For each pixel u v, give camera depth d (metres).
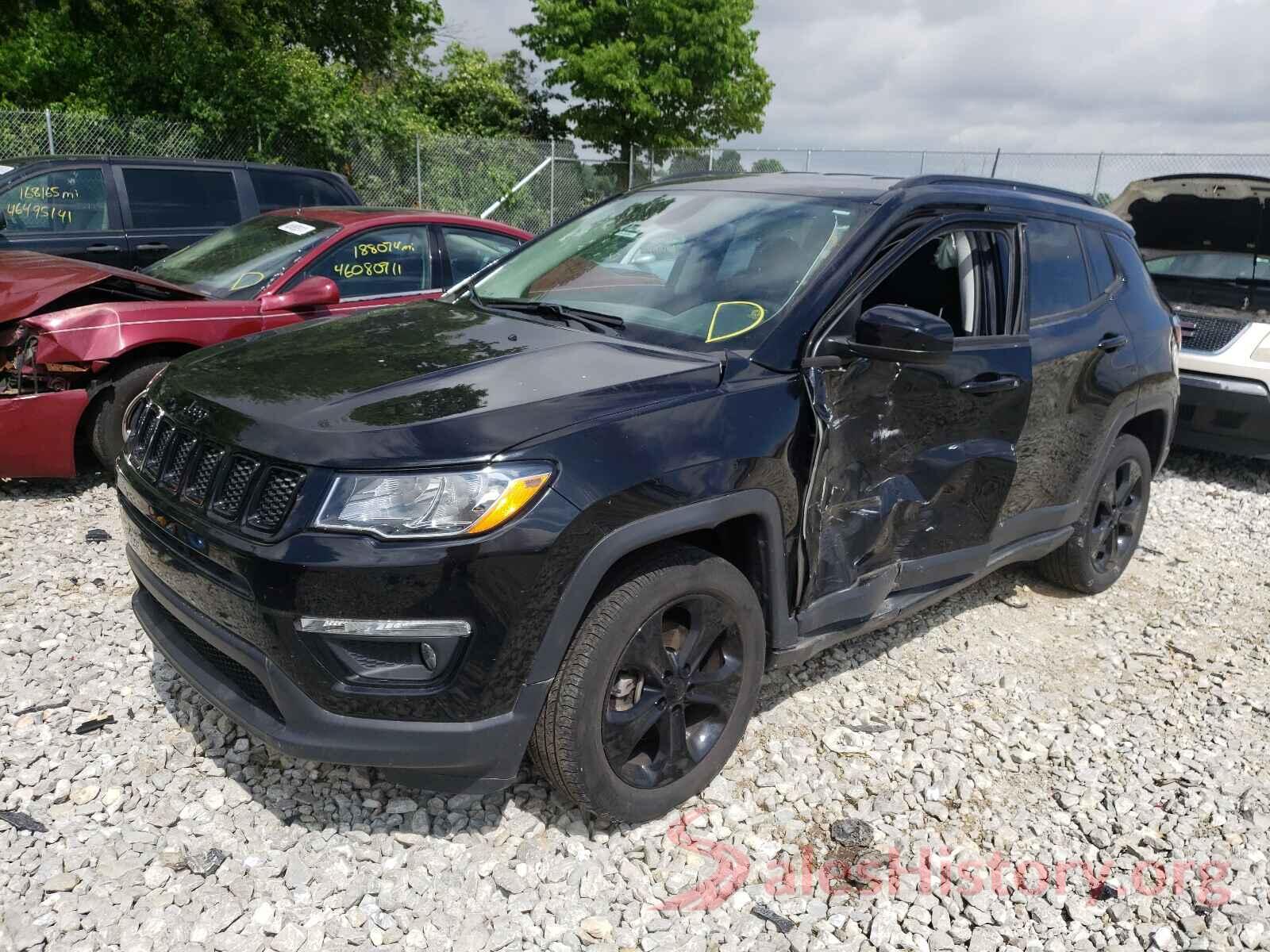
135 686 3.34
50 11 16.83
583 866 2.66
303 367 2.79
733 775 3.11
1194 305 7.37
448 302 3.67
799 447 2.83
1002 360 3.51
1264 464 7.56
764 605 2.92
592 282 3.47
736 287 3.14
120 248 8.14
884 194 3.34
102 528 4.77
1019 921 2.65
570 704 2.47
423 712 2.34
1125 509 4.85
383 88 24.94
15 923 2.32
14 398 4.79
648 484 2.47
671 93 24.42
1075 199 4.39
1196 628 4.60
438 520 2.25
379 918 2.45
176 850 2.60
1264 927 2.66
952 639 4.27
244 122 16.16
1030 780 3.29
